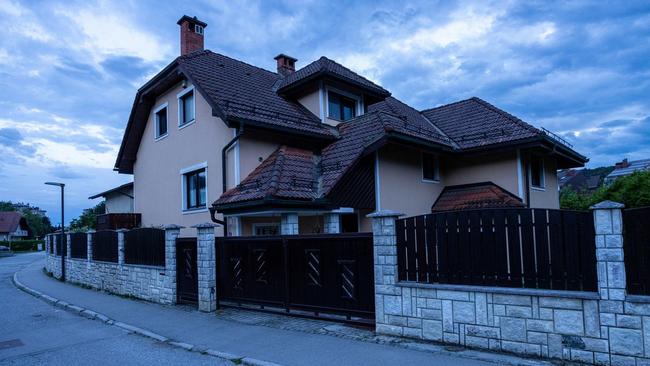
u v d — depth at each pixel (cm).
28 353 732
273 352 653
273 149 1346
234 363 630
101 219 1784
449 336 625
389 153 1356
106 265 1452
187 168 1468
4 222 7419
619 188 2419
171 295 1097
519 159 1453
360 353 621
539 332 552
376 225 709
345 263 766
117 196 2233
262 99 1438
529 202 1462
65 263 1864
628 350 493
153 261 1198
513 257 584
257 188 1123
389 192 1331
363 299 742
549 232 559
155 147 1689
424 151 1459
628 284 501
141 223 1759
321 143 1409
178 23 1791
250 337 744
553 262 555
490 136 1505
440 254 648
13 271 2522
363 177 1245
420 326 655
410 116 1767
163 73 1517
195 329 830
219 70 1527
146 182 1745
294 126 1309
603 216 512
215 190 1327
